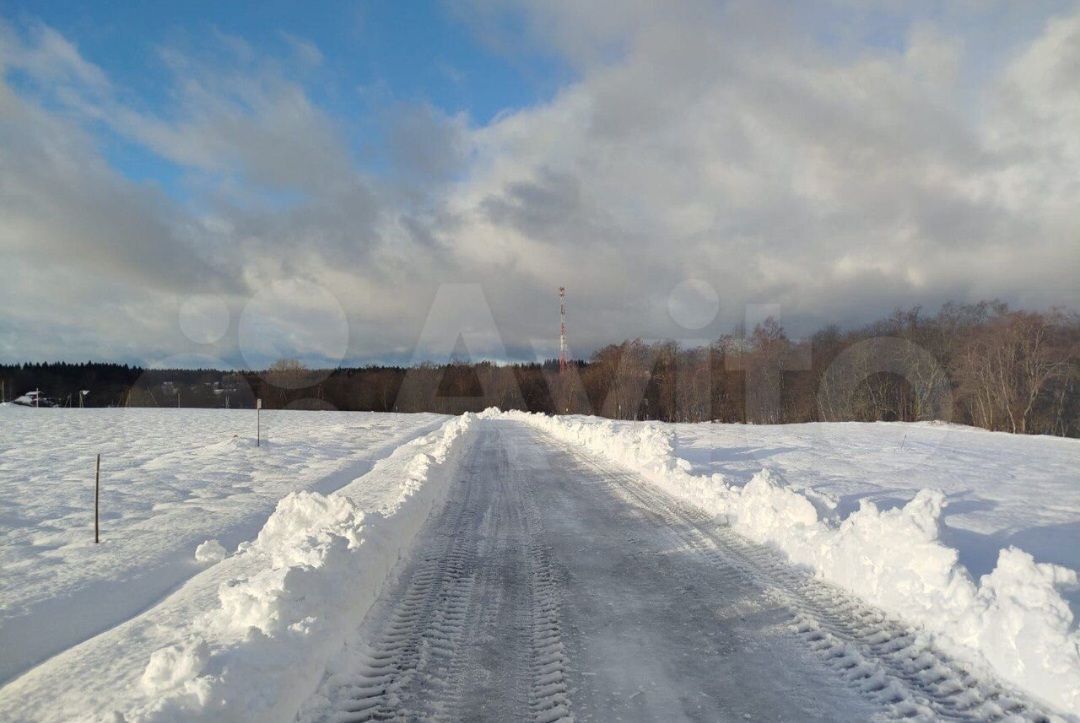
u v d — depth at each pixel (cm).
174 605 511
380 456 2077
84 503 1111
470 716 342
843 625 473
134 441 2498
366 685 378
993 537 745
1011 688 371
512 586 575
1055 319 3622
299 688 345
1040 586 415
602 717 341
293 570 446
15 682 376
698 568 629
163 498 1172
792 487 796
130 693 326
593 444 1941
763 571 617
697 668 403
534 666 407
